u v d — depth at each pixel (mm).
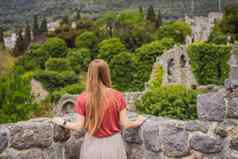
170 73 34000
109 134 3758
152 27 57094
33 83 32062
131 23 54062
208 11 81625
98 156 3721
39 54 46000
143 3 87312
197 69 34656
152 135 4059
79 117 3785
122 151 3854
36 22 71812
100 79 3814
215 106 4035
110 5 86812
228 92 4020
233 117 3975
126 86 35562
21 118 11289
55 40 46594
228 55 34281
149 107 15906
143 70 35125
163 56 33531
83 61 43750
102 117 3705
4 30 79250
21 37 63188
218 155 4027
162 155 4094
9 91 11430
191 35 57281
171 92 15203
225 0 79250
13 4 83812
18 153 3676
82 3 87812
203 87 30641
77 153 4297
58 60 39562
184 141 4102
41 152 3857
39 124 3840
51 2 87938
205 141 4039
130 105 19906
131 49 47938
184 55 34562
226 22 56906
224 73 34375
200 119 4145
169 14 83562
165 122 4141
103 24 57344
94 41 47969
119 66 35500
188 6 84750
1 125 3734
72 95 23797
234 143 3941
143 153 4184
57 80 33156
